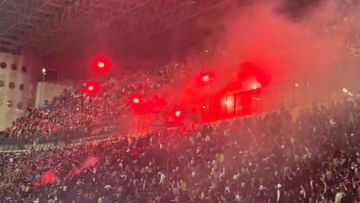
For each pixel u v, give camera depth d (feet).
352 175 102.83
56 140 271.28
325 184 103.19
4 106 338.13
